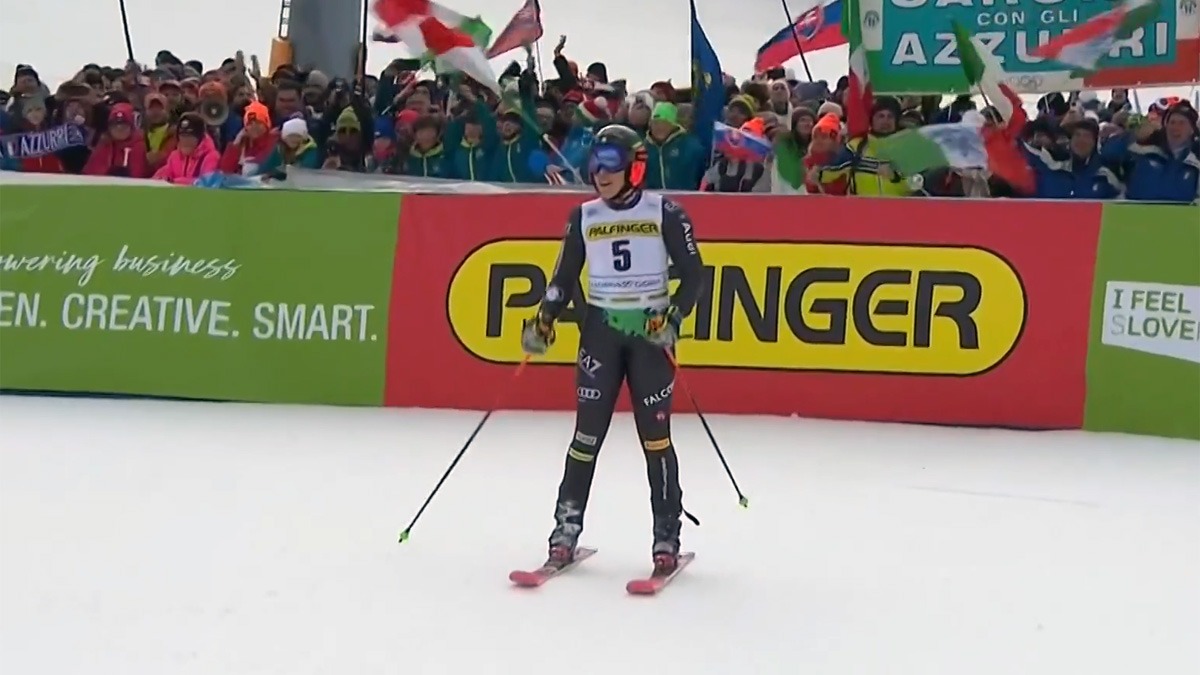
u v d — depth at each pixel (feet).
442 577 56.18
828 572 57.98
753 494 71.20
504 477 74.13
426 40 108.88
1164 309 85.51
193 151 109.09
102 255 94.94
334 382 92.63
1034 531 65.05
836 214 89.25
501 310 91.45
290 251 93.45
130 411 89.92
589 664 46.37
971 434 85.97
